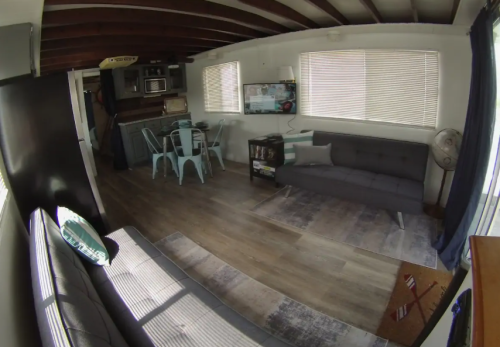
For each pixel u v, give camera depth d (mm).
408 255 2662
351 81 4047
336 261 2627
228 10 3154
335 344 1825
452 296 1108
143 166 5918
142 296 1750
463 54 3115
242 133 5695
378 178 3475
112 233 2463
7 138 2021
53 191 2297
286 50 4609
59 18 2457
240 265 2635
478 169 2166
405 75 3568
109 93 5602
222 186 4598
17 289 1514
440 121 3402
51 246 1616
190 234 3205
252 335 1443
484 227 2260
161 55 5512
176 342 1425
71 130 2312
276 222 3377
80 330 1098
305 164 3955
